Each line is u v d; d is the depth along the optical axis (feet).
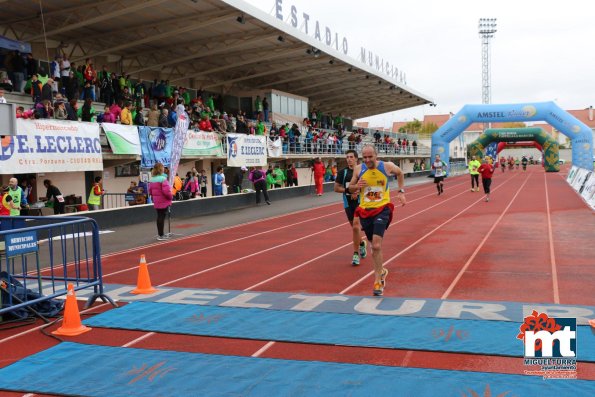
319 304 22.80
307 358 16.63
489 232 44.62
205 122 78.23
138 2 63.21
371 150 24.20
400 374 15.12
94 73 67.36
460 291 24.67
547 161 185.37
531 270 29.04
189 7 67.05
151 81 95.14
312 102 160.86
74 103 56.44
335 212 67.77
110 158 60.75
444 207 69.10
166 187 45.44
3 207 44.27
